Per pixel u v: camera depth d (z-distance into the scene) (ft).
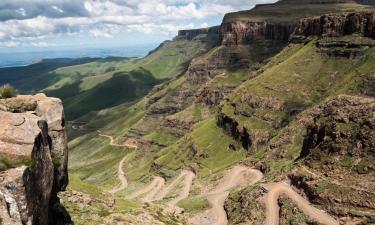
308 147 553.23
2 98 156.46
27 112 147.43
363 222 359.46
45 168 124.06
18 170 106.22
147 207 422.82
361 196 381.40
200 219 554.46
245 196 524.93
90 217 232.94
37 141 120.67
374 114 448.65
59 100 168.55
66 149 167.02
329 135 480.64
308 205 421.18
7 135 115.24
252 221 447.42
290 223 402.72
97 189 347.15
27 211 105.50
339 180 417.28
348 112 483.92
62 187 164.14
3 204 101.04
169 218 404.77
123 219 257.55
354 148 435.53
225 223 530.27
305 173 467.11
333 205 395.55
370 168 403.75
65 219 164.04
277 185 490.08
